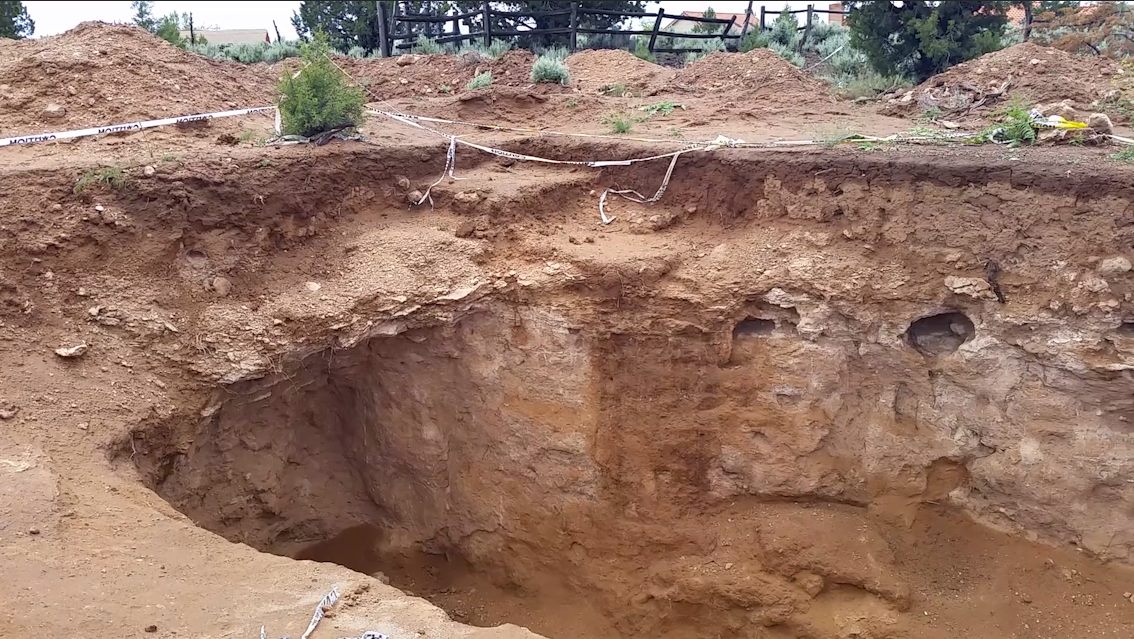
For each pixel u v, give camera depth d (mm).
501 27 21750
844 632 8281
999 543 8570
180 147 9227
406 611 5094
